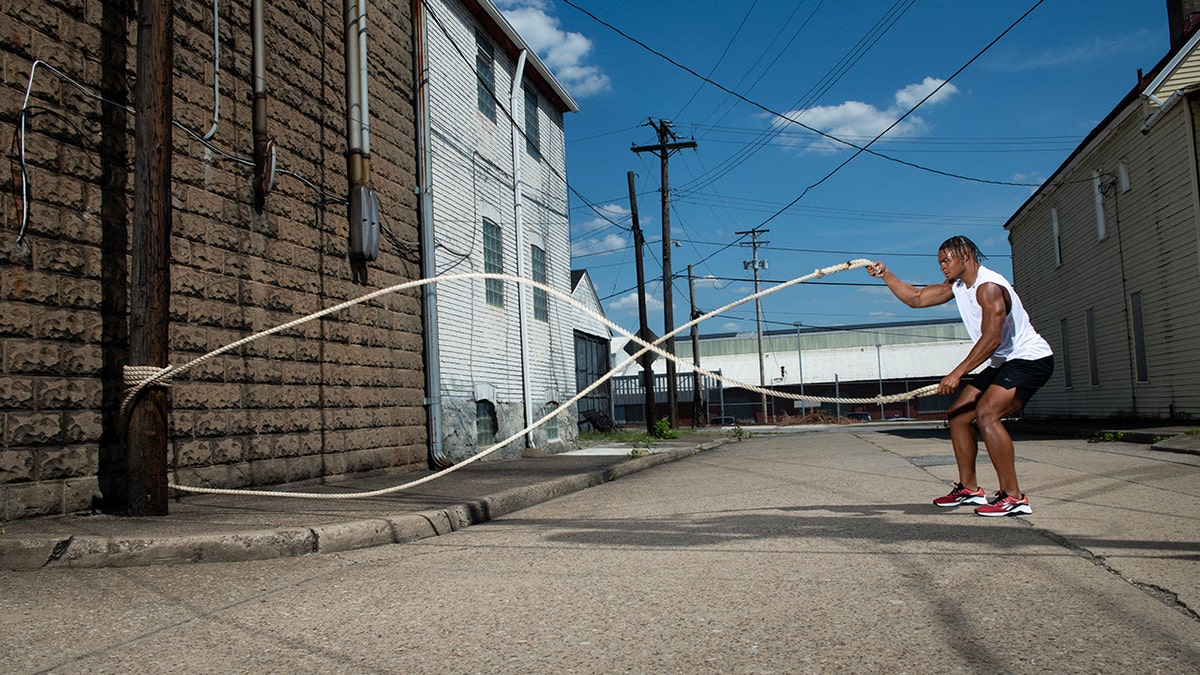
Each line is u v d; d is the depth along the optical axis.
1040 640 3.11
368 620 3.70
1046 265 27.11
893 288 6.28
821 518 6.32
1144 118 18.34
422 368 12.12
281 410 8.91
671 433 24.89
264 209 8.86
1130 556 4.50
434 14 13.23
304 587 4.45
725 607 3.73
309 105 9.82
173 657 3.17
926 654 2.99
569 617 3.65
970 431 6.49
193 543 5.19
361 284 10.66
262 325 8.70
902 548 4.95
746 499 7.93
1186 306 17.03
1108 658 2.89
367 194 10.52
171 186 7.04
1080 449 12.80
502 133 15.98
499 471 11.29
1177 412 17.61
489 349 14.54
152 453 6.42
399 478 10.14
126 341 6.96
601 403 28.41
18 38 6.21
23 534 5.20
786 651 3.08
